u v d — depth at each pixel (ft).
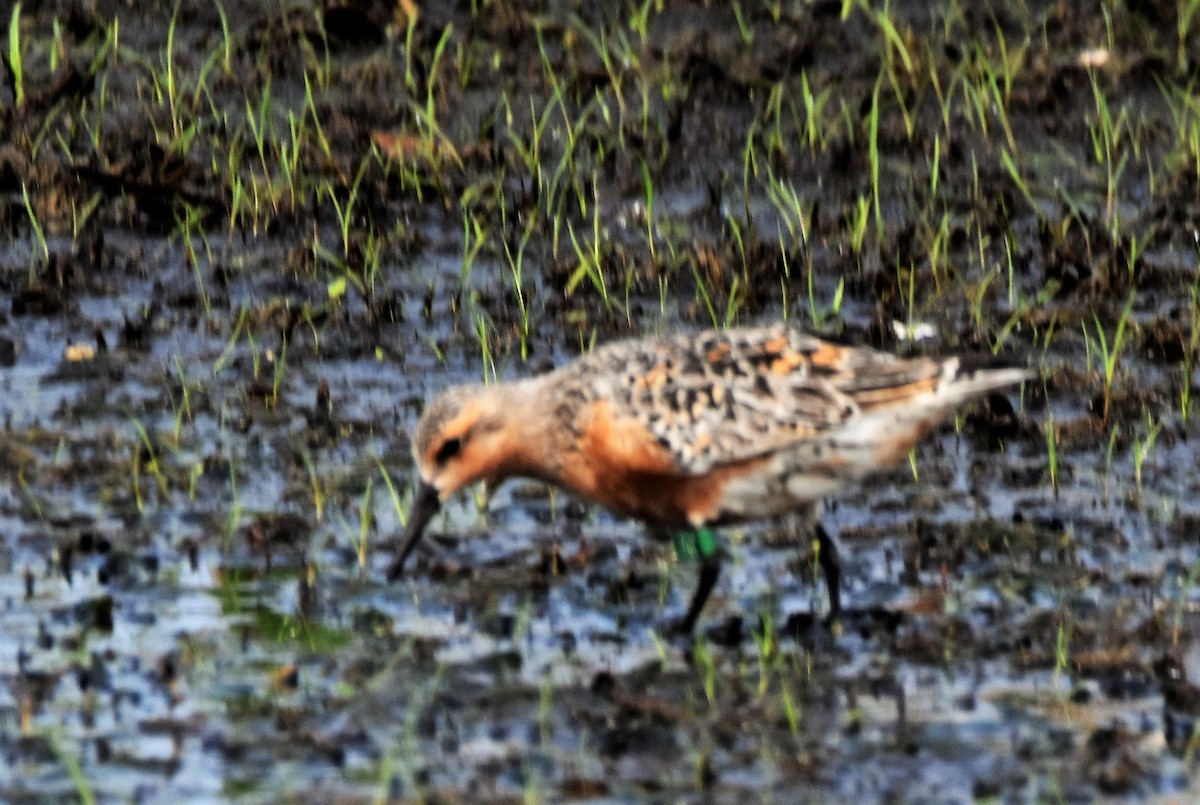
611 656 37.81
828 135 57.88
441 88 59.77
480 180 56.39
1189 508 42.73
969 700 36.19
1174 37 62.75
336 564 40.98
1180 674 36.83
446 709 35.94
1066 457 44.98
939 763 34.22
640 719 35.53
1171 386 47.57
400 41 62.39
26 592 39.70
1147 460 44.65
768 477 38.11
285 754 34.58
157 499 43.16
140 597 39.68
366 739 35.09
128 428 45.85
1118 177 56.44
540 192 55.21
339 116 58.59
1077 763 34.14
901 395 37.60
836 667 37.32
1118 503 42.98
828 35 62.49
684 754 34.55
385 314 50.49
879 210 54.54
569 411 38.68
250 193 55.16
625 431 38.01
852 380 37.70
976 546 41.32
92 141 57.06
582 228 54.49
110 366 48.37
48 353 48.98
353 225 54.75
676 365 38.29
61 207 54.49
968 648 37.78
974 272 52.85
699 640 38.34
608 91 59.67
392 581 39.60
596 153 57.21
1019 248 53.83
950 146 57.72
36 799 33.35
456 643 38.19
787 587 40.40
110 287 51.83
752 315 50.67
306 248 53.01
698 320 50.60
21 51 60.44
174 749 34.76
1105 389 46.70
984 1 63.77
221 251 53.57
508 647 38.09
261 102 59.26
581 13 63.57
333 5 61.93
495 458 39.27
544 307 51.13
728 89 59.67
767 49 61.82
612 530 42.73
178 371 48.11
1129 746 34.71
